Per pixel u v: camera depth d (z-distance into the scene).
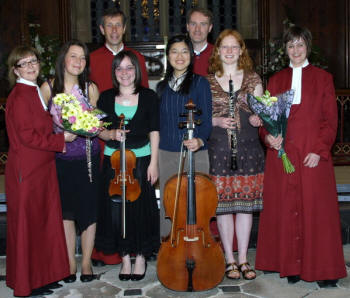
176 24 8.76
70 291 3.46
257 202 3.56
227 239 3.65
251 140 3.52
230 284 3.52
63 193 3.47
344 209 4.85
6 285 3.49
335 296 3.32
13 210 3.24
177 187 3.24
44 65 6.80
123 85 3.43
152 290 3.45
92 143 3.46
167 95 3.50
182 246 3.28
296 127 3.38
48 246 3.35
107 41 4.41
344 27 8.48
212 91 3.51
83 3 8.70
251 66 3.54
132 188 3.40
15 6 8.26
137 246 3.51
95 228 3.59
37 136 3.17
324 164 3.40
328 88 3.39
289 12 8.35
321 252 3.40
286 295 3.34
